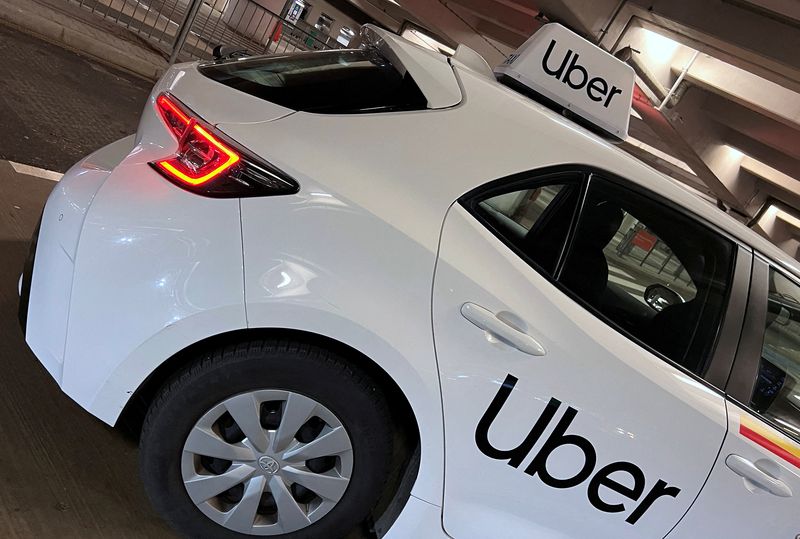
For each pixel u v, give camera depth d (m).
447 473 1.82
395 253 1.68
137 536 1.88
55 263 1.71
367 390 1.73
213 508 1.78
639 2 10.54
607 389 1.82
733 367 2.01
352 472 1.79
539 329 1.77
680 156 16.91
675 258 1.98
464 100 1.88
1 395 2.09
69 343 1.68
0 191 3.38
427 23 19.80
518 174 1.84
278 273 1.62
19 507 1.76
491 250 1.78
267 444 1.73
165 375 1.80
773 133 13.71
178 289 1.61
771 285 2.10
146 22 10.56
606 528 1.91
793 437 2.06
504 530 1.91
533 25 17.83
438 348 1.71
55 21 7.65
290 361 1.67
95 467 2.02
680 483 1.89
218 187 1.62
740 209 19.27
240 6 12.18
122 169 1.70
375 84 1.88
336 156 1.71
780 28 9.12
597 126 2.34
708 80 12.30
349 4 28.22
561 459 1.83
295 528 1.83
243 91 1.79
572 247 1.87
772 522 1.95
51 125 4.74
